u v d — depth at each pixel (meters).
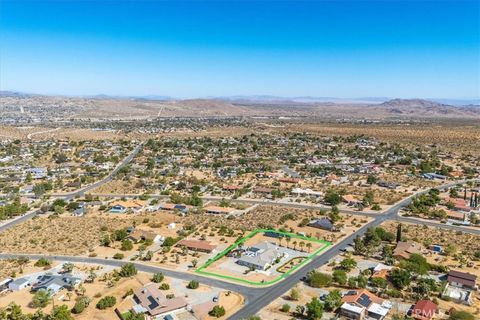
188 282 117.00
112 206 191.38
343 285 115.00
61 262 130.50
